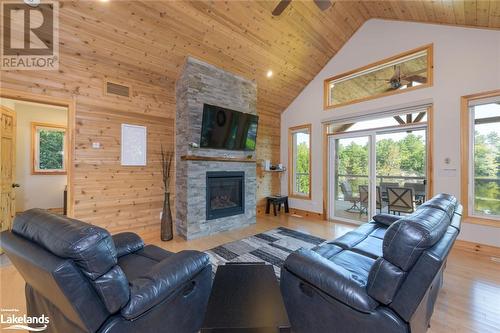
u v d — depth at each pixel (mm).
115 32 2908
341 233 3824
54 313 1267
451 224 1508
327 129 4816
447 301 1935
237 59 3963
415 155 3650
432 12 3080
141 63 3400
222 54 3771
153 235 3643
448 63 3205
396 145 3863
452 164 3166
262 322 1171
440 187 3268
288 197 5570
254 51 3912
